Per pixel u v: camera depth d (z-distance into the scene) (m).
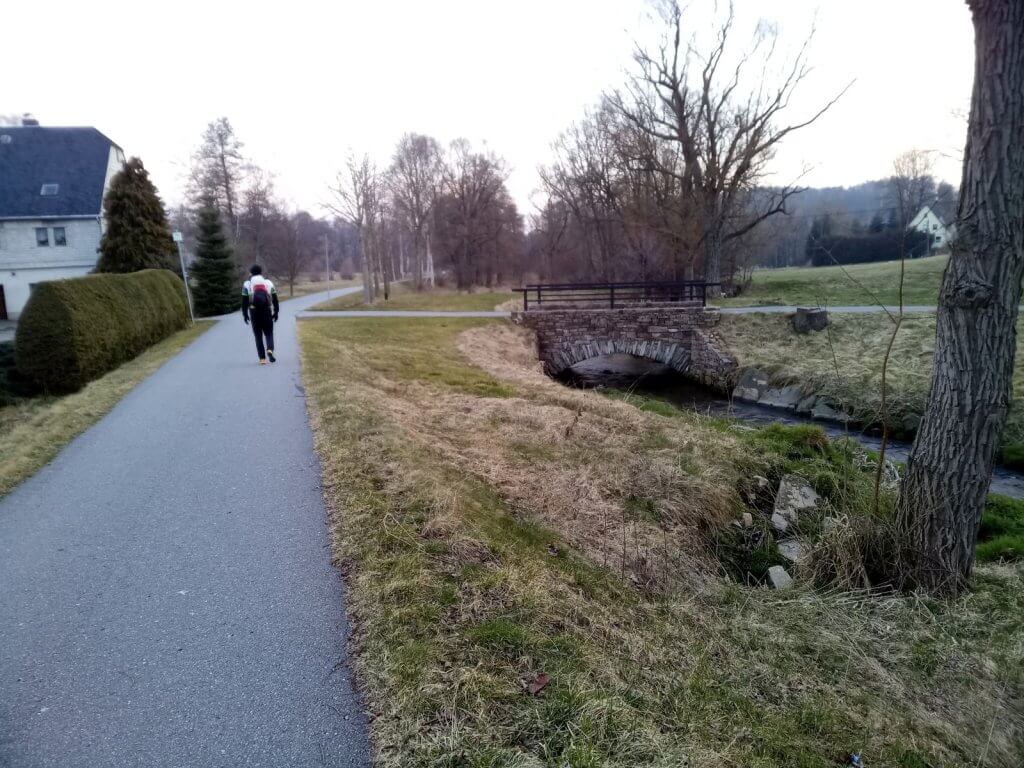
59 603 3.27
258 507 4.43
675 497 5.62
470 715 2.37
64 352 9.41
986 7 3.75
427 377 10.40
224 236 28.28
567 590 3.54
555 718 2.38
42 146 32.56
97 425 6.69
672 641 3.28
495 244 53.12
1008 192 3.83
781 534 5.61
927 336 15.69
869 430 11.85
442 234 50.78
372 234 31.55
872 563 4.44
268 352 10.28
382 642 2.81
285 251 46.41
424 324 18.66
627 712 2.47
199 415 6.98
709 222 27.72
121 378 9.45
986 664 3.41
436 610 3.04
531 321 19.61
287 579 3.46
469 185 50.66
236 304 28.61
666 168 30.27
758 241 33.81
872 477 6.60
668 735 2.43
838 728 2.76
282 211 51.34
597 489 5.60
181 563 3.67
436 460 5.62
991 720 3.02
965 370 4.09
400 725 2.32
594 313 19.53
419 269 50.12
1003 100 3.75
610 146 34.72
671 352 19.39
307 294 42.06
